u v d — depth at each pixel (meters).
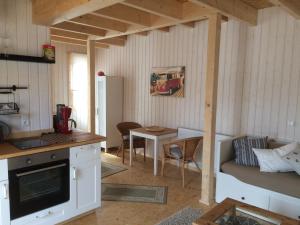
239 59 3.81
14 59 2.73
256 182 2.86
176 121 4.72
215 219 2.00
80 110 6.24
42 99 3.06
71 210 2.72
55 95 5.82
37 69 2.99
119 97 5.62
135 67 5.37
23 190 2.34
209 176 3.18
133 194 3.48
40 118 3.06
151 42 4.99
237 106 3.89
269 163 2.95
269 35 3.50
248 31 3.68
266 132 3.64
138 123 5.22
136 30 4.11
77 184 2.75
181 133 4.47
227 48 3.93
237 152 3.28
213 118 3.13
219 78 4.06
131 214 2.96
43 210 2.49
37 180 2.43
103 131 5.53
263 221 2.05
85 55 6.27
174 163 4.80
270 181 2.76
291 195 2.62
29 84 2.94
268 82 3.56
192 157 3.85
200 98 4.32
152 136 4.16
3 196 2.20
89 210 2.91
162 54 4.82
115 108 5.58
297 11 2.94
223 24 3.93
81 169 2.77
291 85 3.37
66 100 6.01
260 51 3.60
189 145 3.73
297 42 3.28
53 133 3.08
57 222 2.62
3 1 2.68
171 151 3.99
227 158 3.35
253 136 3.70
